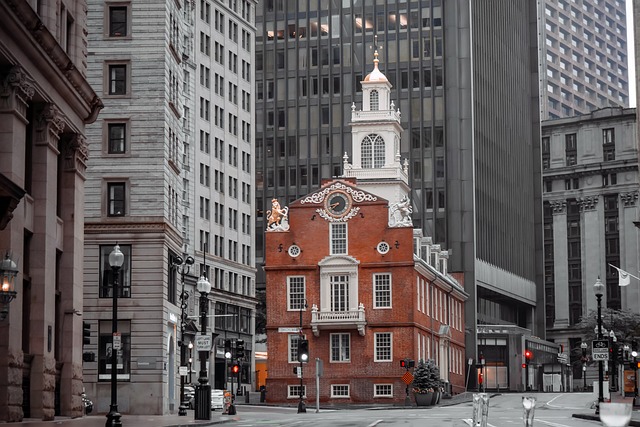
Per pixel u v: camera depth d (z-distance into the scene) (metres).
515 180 174.00
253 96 137.75
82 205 56.00
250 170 136.12
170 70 75.00
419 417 57.72
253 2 138.75
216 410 77.25
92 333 69.75
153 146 70.94
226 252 127.69
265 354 142.62
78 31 54.69
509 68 175.75
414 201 150.62
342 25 159.50
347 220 96.75
